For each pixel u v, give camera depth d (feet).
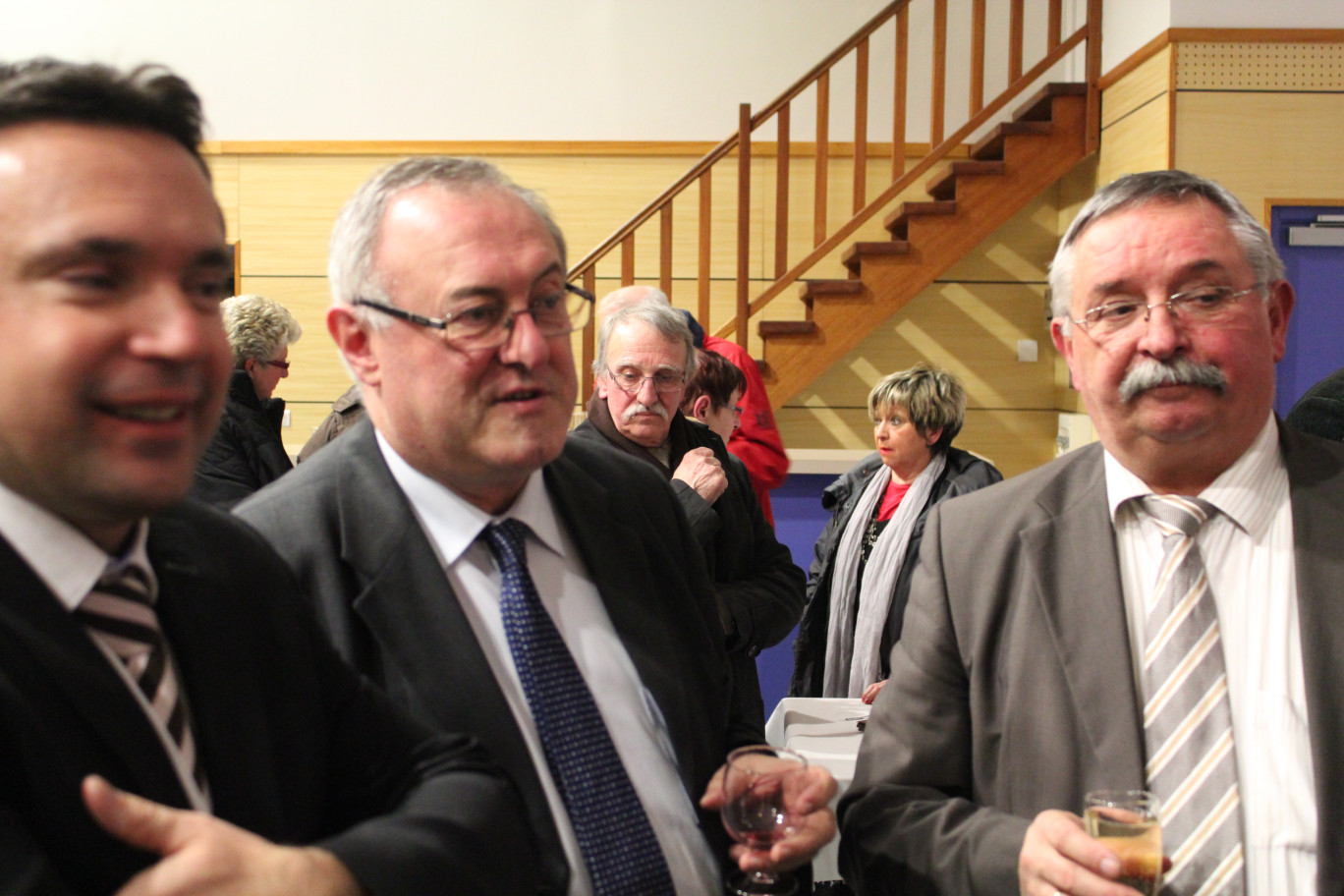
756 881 3.63
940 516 4.52
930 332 20.54
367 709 2.84
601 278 20.56
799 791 3.57
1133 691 3.82
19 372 1.94
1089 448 4.45
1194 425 3.74
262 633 2.63
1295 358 15.10
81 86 2.01
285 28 20.20
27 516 2.08
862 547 9.96
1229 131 15.05
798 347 17.49
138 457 2.00
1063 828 3.44
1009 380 20.57
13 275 1.95
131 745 2.06
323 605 3.51
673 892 3.48
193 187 2.12
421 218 3.51
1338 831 3.44
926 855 3.92
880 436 9.75
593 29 20.42
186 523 2.63
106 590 2.20
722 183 20.57
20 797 1.92
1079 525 4.15
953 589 4.33
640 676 3.85
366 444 3.85
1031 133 17.65
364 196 3.68
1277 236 15.06
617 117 20.53
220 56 20.20
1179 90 15.05
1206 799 3.60
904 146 18.65
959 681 4.28
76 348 1.94
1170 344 3.70
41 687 1.97
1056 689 3.95
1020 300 20.53
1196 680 3.74
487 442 3.50
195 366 2.06
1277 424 4.10
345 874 2.06
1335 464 3.93
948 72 20.44
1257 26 14.92
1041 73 17.69
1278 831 3.55
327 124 20.34
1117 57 16.94
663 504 4.56
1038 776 3.92
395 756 2.77
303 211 20.43
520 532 3.82
